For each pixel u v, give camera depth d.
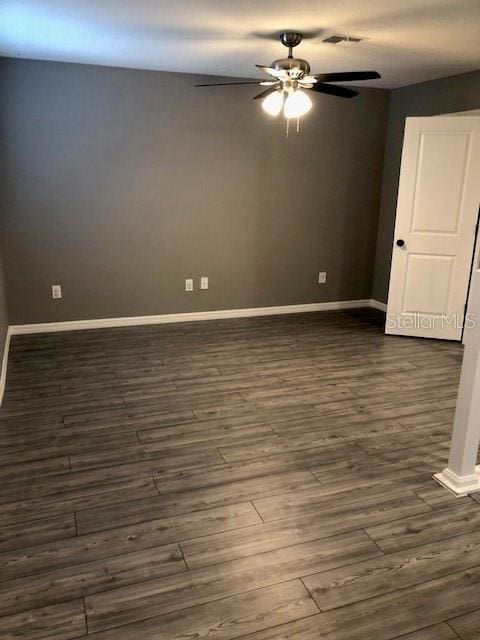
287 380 3.88
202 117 4.89
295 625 1.76
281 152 5.23
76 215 4.71
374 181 5.67
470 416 2.43
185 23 3.20
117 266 4.97
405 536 2.21
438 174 4.54
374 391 3.71
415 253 4.75
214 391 3.66
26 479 2.56
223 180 5.11
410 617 1.80
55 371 3.95
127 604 1.84
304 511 2.37
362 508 2.40
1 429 3.05
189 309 5.35
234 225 5.28
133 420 3.20
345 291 5.93
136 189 4.84
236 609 1.82
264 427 3.15
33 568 1.99
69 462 2.72
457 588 1.93
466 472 2.52
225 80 4.88
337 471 2.70
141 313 5.18
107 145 4.66
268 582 1.95
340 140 5.41
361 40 3.53
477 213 4.50
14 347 4.46
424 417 3.32
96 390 3.62
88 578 1.95
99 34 3.47
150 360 4.23
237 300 5.51
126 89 4.59
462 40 3.50
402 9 2.88
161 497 2.45
